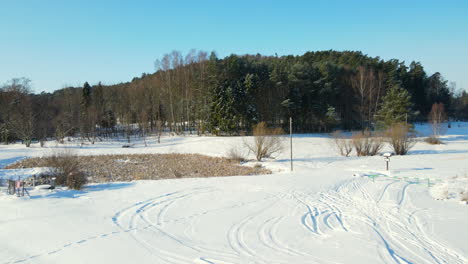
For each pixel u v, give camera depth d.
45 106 60.94
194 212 12.66
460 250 8.39
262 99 57.84
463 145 44.66
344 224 10.99
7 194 15.58
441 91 93.25
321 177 21.98
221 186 18.77
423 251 8.35
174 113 64.56
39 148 44.06
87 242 9.05
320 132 62.06
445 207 13.17
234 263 7.62
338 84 63.62
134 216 11.99
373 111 63.41
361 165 28.94
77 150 42.78
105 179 25.41
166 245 8.90
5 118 52.47
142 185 19.25
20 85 60.50
